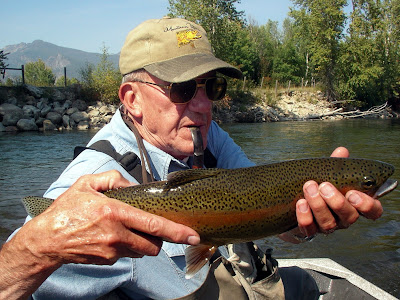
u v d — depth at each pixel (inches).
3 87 280.4
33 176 118.3
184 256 23.6
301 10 464.1
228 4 384.5
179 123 25.9
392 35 531.2
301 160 23.9
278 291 25.8
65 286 20.2
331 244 66.9
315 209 20.1
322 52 443.5
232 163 31.5
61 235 16.2
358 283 35.1
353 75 449.1
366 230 73.3
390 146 182.2
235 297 24.6
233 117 344.5
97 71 336.8
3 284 16.9
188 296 22.4
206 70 24.4
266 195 22.4
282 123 332.2
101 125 281.6
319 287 35.8
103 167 23.8
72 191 17.6
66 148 172.2
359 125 309.9
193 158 27.2
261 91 415.2
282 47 665.0
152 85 25.6
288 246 66.2
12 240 17.2
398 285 53.0
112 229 15.9
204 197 21.6
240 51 569.9
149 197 21.2
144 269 22.0
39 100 287.3
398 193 98.0
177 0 364.2
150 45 25.7
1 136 218.1
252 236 22.7
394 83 500.7
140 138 26.0
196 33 26.5
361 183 23.1
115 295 22.4
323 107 418.6
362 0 469.7
